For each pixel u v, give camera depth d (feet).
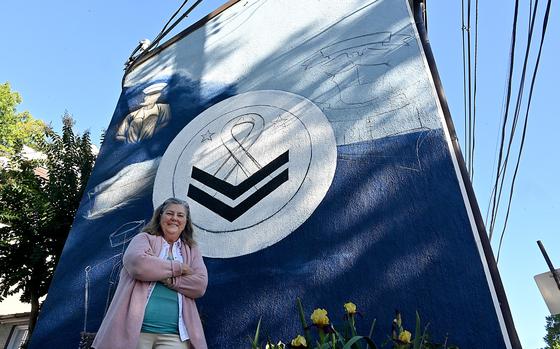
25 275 24.76
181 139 15.07
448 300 8.80
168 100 16.81
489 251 9.19
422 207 10.16
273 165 12.66
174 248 8.79
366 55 13.65
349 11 15.08
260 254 11.20
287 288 10.34
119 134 17.08
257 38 16.47
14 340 34.76
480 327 8.26
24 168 29.63
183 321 7.89
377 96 12.57
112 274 12.80
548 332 61.46
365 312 9.32
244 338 10.07
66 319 12.48
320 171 11.89
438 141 10.94
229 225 12.11
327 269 10.25
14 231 25.45
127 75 19.39
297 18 16.06
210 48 17.47
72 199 26.55
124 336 7.19
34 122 46.88
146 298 7.67
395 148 11.38
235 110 14.73
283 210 11.68
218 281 11.21
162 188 14.03
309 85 13.94
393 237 10.06
